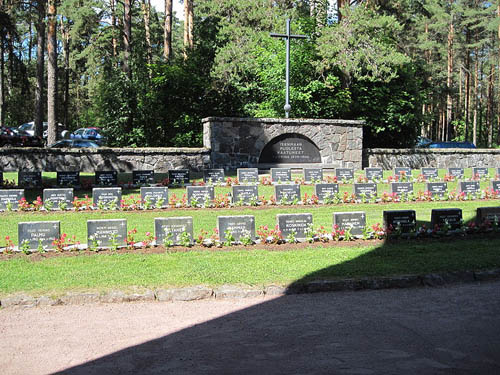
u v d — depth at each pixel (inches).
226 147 826.2
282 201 551.5
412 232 401.1
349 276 302.2
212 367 190.1
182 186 660.1
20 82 1311.5
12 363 196.7
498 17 1605.6
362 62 917.2
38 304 265.4
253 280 294.5
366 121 985.5
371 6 1077.8
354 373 183.3
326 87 931.3
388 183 719.7
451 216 416.5
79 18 1622.8
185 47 1160.8
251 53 1011.3
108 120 997.8
